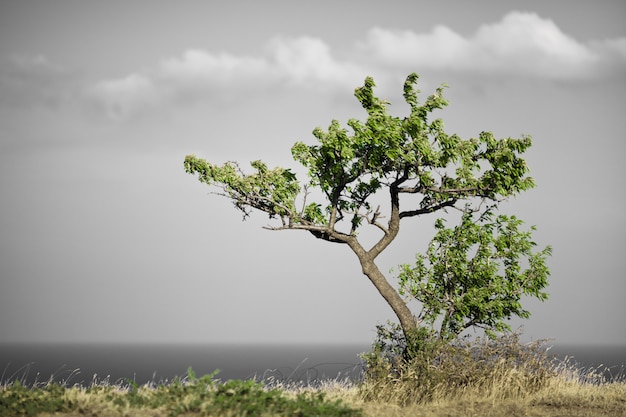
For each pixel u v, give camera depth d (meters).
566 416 25.91
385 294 37.34
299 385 31.59
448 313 37.56
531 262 38.22
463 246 38.53
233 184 37.00
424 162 36.69
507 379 30.50
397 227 38.06
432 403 28.69
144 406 23.84
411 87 36.69
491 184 37.16
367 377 31.00
